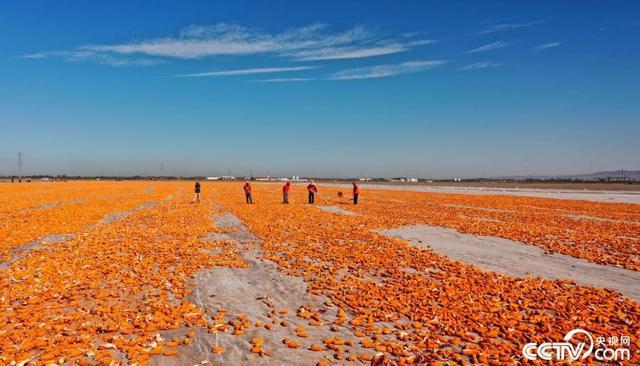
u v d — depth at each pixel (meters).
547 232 17.34
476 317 6.71
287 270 10.29
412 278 9.31
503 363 5.08
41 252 12.59
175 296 8.01
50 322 6.36
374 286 8.70
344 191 64.75
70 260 11.15
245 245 14.23
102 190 63.75
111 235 16.03
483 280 9.20
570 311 7.14
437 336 5.95
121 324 6.29
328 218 22.34
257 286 8.92
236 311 7.26
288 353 5.48
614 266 11.07
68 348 5.35
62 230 17.36
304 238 15.35
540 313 7.04
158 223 20.44
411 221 21.56
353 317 7.02
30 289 8.20
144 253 12.33
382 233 17.27
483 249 13.65
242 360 5.25
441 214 25.77
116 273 9.74
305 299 8.00
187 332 6.20
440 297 7.82
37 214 23.98
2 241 14.18
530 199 42.44
